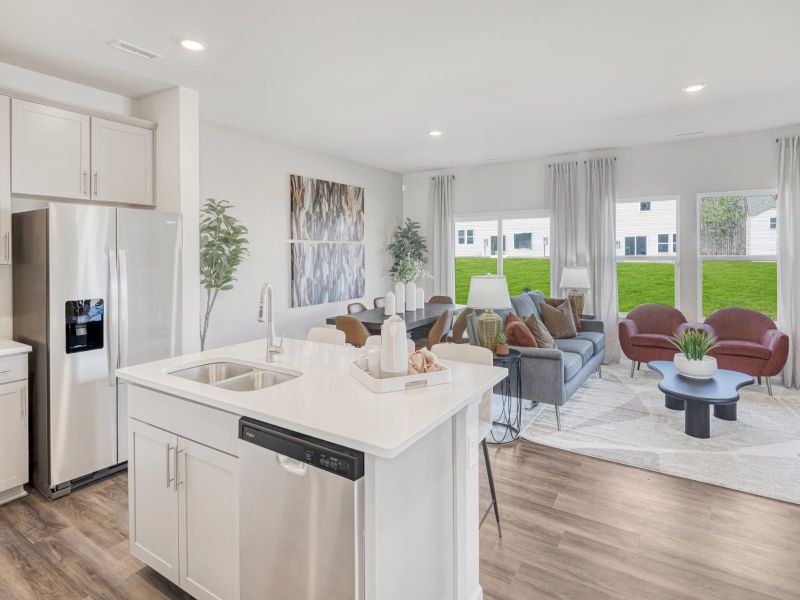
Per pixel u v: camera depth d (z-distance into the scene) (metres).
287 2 2.46
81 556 2.17
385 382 1.76
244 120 4.59
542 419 3.94
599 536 2.31
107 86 3.56
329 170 6.16
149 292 3.13
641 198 5.84
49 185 3.07
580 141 5.55
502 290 3.53
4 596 1.91
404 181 7.61
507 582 1.98
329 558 1.37
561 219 6.23
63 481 2.74
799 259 4.87
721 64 3.37
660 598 1.88
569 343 4.75
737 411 4.11
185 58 3.11
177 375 2.19
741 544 2.24
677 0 2.51
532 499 2.66
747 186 5.24
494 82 3.65
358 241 6.65
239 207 4.93
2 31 2.72
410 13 2.60
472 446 1.79
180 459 1.82
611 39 2.96
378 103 4.11
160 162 3.67
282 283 5.45
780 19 2.73
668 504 2.61
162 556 1.92
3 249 2.86
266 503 1.53
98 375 2.88
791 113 4.55
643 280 6.03
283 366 2.21
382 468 1.34
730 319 5.04
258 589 1.58
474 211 7.00
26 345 2.75
